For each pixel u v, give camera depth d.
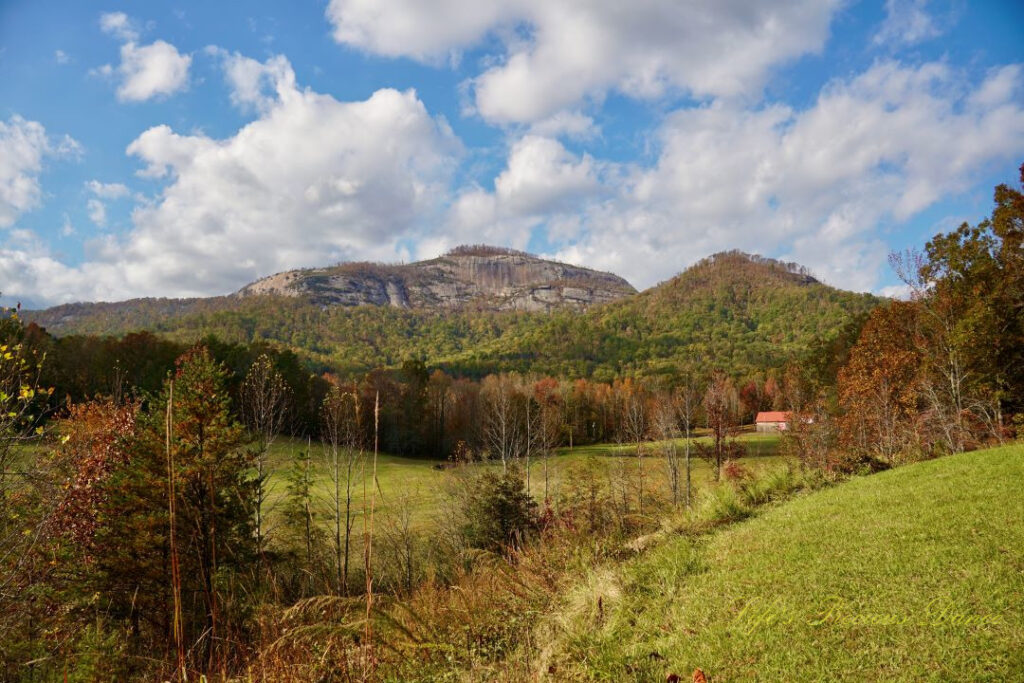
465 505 20.59
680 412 48.78
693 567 6.91
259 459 21.16
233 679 4.61
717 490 11.44
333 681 4.51
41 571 8.71
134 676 7.74
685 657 4.51
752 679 3.98
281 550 19.17
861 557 5.95
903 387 27.08
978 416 23.77
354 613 4.95
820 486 12.15
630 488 33.53
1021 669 3.43
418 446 74.62
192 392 16.66
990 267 23.78
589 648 4.90
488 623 5.79
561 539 8.94
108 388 47.03
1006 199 22.20
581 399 85.62
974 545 5.65
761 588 5.64
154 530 13.61
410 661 4.95
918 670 3.67
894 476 10.93
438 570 12.62
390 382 74.31
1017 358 22.55
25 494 8.31
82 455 11.95
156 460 14.44
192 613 8.72
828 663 3.98
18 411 7.80
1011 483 8.07
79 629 8.73
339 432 23.72
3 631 7.52
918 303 27.89
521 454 47.16
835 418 33.66
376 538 16.89
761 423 80.94
